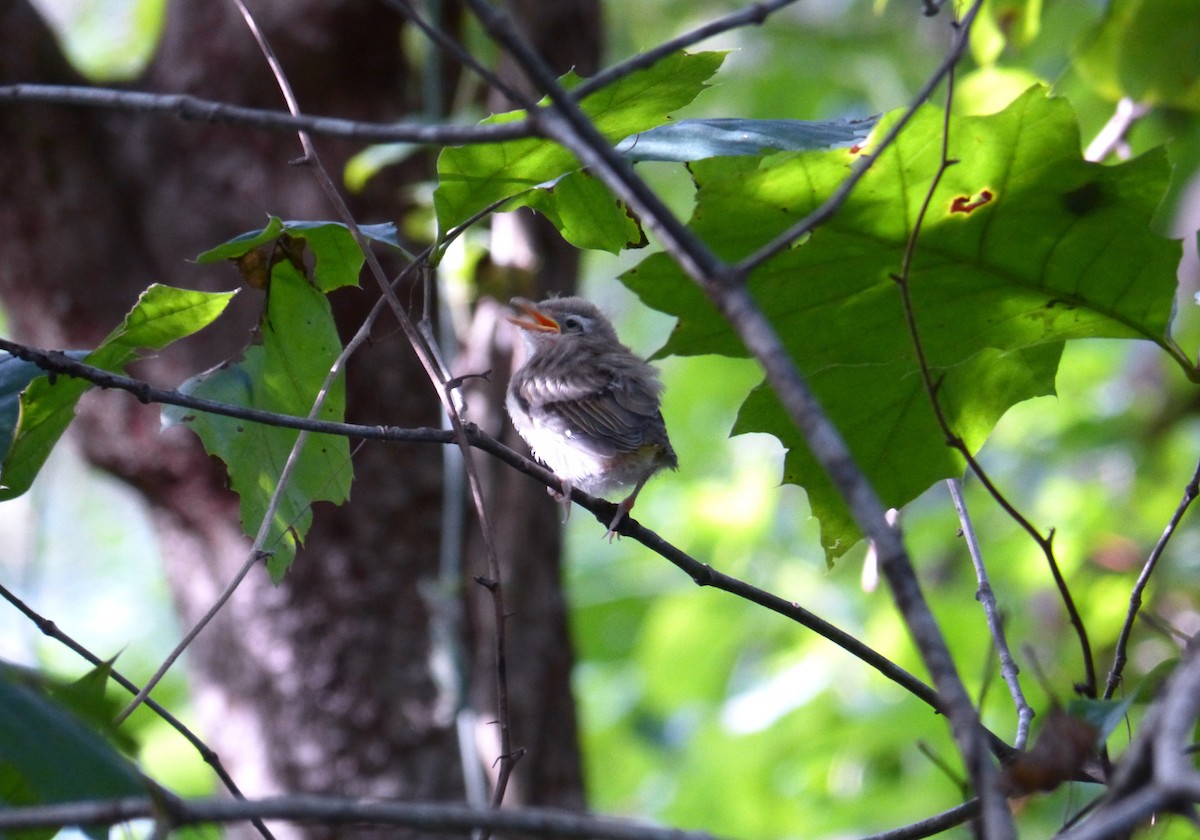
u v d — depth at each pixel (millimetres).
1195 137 14914
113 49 17406
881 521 3357
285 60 11508
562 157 6137
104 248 11305
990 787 3111
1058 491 16234
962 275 5801
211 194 11453
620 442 9922
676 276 5578
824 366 6203
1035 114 5145
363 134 4180
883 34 21188
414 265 6246
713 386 22250
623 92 5938
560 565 12383
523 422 10430
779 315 5930
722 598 18000
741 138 5590
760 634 17938
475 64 4051
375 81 11844
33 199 11164
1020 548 15875
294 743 11242
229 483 6684
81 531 21828
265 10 11484
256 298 11219
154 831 3201
